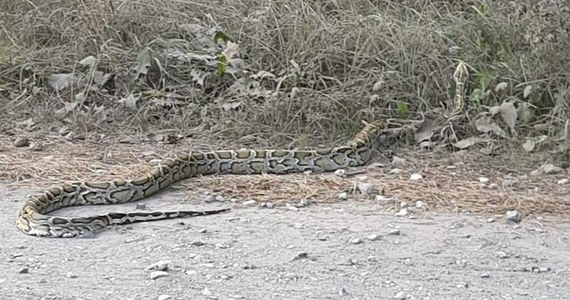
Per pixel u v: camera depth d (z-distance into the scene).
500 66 14.66
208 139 14.14
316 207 10.98
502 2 16.33
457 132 13.73
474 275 8.75
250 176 12.33
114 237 9.90
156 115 14.88
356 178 12.18
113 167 12.70
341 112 14.34
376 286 8.46
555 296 8.23
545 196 11.31
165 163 11.90
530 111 13.80
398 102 14.31
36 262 9.10
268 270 8.85
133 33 16.48
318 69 15.21
